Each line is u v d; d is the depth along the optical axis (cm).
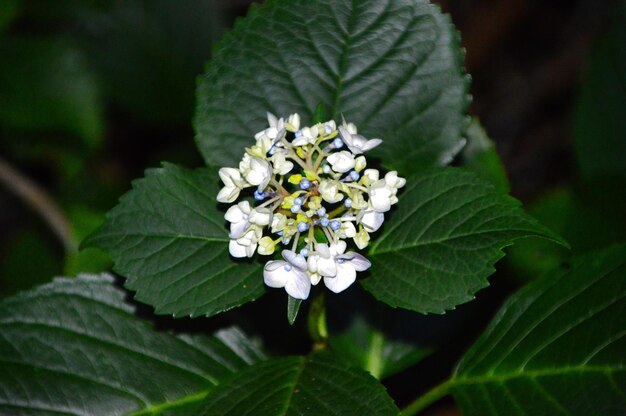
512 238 54
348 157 54
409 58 59
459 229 55
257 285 56
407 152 59
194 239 57
